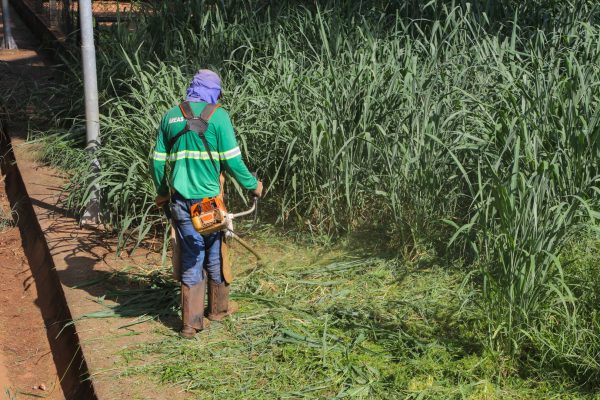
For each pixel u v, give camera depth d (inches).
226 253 272.1
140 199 342.6
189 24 479.8
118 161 343.0
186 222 260.7
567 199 282.2
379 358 250.1
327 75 362.3
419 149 311.3
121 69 446.9
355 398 231.0
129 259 325.7
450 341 255.9
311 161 337.4
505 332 244.4
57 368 278.4
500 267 259.6
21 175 417.1
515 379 238.7
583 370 237.3
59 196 379.2
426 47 423.8
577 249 283.7
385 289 292.8
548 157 289.9
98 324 275.1
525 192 249.6
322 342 257.6
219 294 273.4
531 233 246.2
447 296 284.2
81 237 345.4
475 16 449.7
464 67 358.6
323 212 340.5
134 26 504.4
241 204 358.6
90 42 350.0
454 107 333.7
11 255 370.6
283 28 447.5
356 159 335.0
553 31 400.2
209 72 265.3
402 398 230.5
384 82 354.0
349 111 339.0
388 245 323.9
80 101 447.8
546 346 243.6
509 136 276.1
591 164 294.8
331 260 319.3
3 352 292.8
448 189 322.3
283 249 331.0
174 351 257.9
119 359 254.4
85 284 304.2
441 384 235.6
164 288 299.6
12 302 328.8
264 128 353.1
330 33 420.2
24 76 585.9
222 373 246.1
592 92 332.8
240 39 437.4
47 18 735.1
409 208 318.7
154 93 360.2
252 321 274.8
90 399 240.1
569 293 236.8
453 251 311.3
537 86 317.1
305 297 290.8
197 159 257.1
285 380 241.4
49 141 448.8
